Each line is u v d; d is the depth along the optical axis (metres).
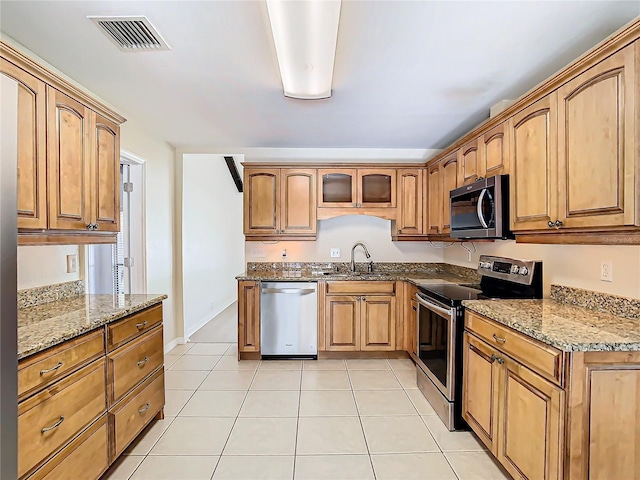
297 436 2.31
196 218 4.91
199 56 2.04
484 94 2.59
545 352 1.52
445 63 2.12
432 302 2.73
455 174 3.21
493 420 1.95
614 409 1.42
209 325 5.18
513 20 1.69
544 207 1.94
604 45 1.51
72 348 1.59
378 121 3.20
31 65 1.57
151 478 1.91
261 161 4.27
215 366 3.54
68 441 1.56
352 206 4.00
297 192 3.98
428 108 2.88
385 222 4.30
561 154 1.81
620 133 1.46
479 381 2.12
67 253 2.39
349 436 2.32
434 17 1.66
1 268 1.07
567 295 2.19
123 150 3.08
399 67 2.17
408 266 4.29
